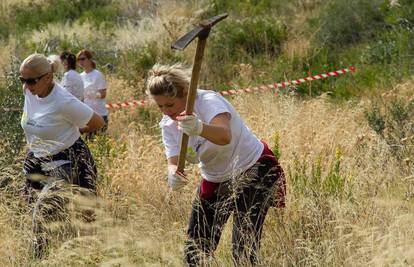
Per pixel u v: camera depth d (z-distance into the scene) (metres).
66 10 40.72
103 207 11.15
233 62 28.58
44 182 11.01
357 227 9.31
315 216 10.08
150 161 13.70
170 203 11.91
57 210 10.77
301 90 24.36
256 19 31.06
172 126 9.23
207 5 34.44
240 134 9.11
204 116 8.71
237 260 9.23
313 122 15.42
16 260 10.17
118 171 12.70
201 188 9.57
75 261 9.66
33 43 33.78
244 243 9.17
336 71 24.00
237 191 9.25
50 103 10.75
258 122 15.72
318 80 24.67
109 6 39.41
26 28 38.81
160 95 8.63
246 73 26.53
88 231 10.60
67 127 10.98
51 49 32.91
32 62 10.51
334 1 29.77
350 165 12.34
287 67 26.33
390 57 24.56
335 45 27.73
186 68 8.83
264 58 28.67
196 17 32.31
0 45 35.38
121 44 32.50
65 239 10.42
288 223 10.24
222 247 10.17
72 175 11.00
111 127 21.19
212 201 9.48
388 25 27.17
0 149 13.48
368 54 25.14
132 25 35.47
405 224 9.42
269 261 9.43
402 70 22.55
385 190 11.17
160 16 35.06
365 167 12.45
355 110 17.34
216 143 8.50
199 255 9.25
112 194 12.09
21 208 11.38
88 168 11.21
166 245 9.95
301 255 9.45
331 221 9.63
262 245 10.04
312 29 29.34
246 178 9.20
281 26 29.89
